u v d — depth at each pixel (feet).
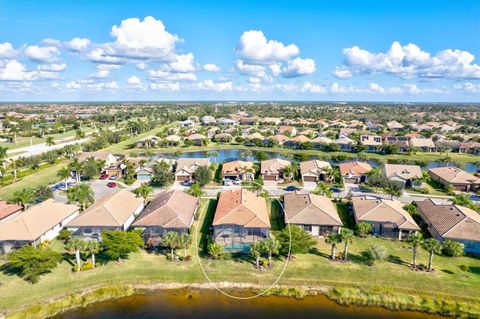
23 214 178.50
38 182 296.30
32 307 129.39
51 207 195.83
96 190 273.33
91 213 185.47
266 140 504.43
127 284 143.95
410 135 522.88
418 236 153.17
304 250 157.48
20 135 588.50
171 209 186.50
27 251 141.69
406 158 422.00
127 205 206.59
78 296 136.26
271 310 131.23
